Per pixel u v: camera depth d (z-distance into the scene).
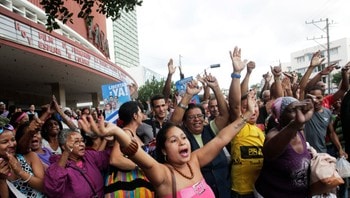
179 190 2.85
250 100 3.49
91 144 4.42
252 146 3.95
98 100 40.97
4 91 29.59
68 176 3.68
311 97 3.25
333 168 3.33
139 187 3.59
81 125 2.53
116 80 30.11
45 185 3.60
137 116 4.04
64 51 18.95
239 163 3.99
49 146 5.19
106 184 3.75
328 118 5.94
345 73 6.30
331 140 6.79
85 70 22.61
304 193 3.40
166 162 3.08
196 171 3.07
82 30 33.44
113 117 5.82
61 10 7.83
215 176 4.01
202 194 2.94
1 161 3.34
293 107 3.13
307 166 3.34
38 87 30.95
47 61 18.69
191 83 4.44
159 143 3.05
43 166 3.94
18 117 5.66
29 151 3.91
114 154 3.61
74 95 41.66
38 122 3.94
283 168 3.33
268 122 4.02
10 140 3.52
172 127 3.06
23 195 3.64
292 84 7.02
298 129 3.12
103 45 40.62
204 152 3.23
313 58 6.38
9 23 13.75
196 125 4.22
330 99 6.68
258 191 3.63
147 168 2.76
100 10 8.02
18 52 15.70
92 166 3.92
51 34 17.47
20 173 3.59
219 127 4.29
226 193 4.05
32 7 22.92
